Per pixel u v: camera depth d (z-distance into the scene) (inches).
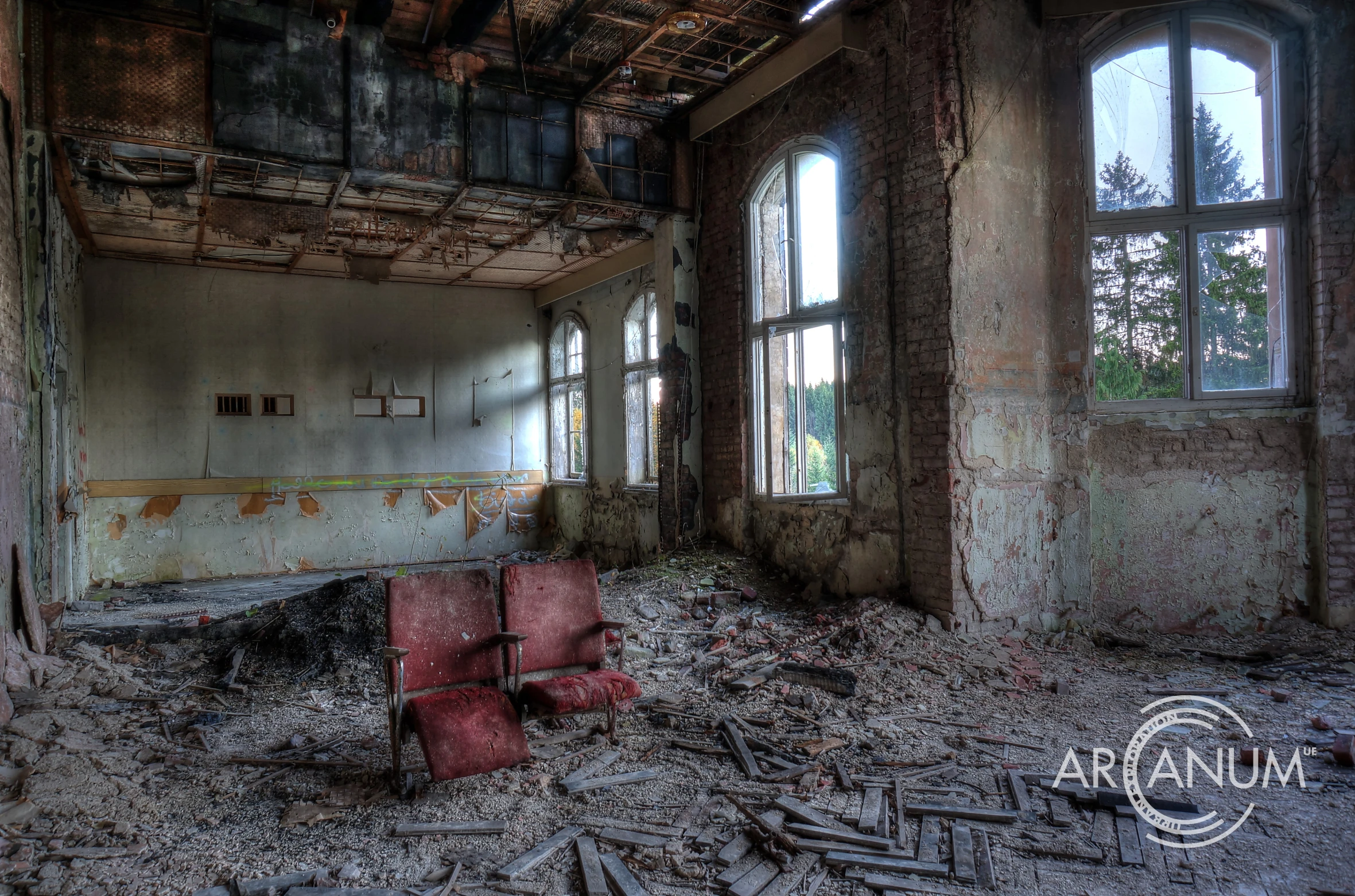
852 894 106.1
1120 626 238.5
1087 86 243.9
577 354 484.7
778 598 276.4
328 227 336.2
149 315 413.7
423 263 430.3
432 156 286.5
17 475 207.5
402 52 281.4
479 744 139.5
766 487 304.8
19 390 214.7
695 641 237.0
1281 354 232.4
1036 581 238.5
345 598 243.3
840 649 218.5
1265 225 232.5
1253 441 230.8
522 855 115.8
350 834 124.3
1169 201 238.7
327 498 454.0
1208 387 236.8
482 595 157.8
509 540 502.0
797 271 289.3
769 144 299.1
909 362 241.4
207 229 348.2
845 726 169.8
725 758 153.8
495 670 155.5
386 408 469.7
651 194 331.6
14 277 212.4
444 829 123.9
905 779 140.9
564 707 149.3
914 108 237.0
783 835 118.7
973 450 229.8
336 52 270.7
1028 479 238.2
